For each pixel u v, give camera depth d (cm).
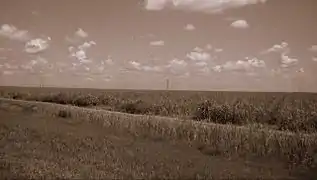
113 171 906
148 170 915
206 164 941
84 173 884
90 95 2086
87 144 1136
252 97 1548
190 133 1157
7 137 1224
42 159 1002
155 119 1341
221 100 1558
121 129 1270
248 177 857
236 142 1057
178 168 921
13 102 1792
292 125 1173
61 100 2089
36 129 1303
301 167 899
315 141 979
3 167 923
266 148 998
